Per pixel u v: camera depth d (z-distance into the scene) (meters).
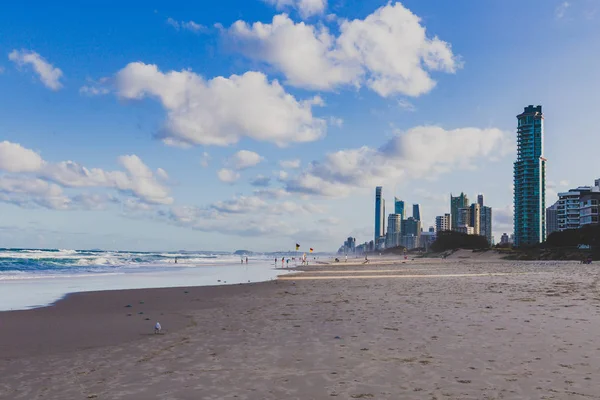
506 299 19.14
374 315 15.24
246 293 25.91
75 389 7.38
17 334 12.77
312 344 10.65
